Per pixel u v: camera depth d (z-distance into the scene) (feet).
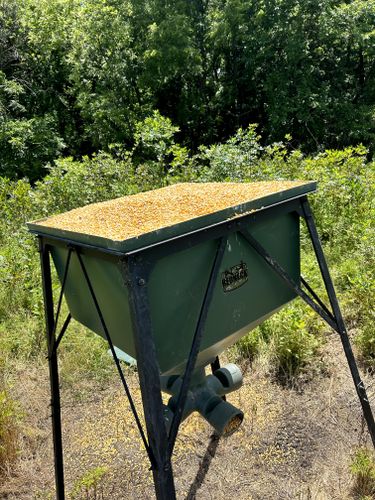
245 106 59.36
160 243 4.99
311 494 8.20
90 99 53.88
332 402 10.30
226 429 7.37
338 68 54.34
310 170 20.86
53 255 7.27
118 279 5.54
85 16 51.29
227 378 7.75
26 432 10.25
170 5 52.42
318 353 11.85
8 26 54.80
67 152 57.72
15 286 16.34
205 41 55.83
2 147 47.78
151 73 53.11
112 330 6.46
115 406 11.00
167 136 26.13
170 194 7.77
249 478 8.76
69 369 12.30
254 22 52.26
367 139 51.78
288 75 51.67
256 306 6.91
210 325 6.22
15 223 22.17
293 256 7.45
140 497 8.60
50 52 57.21
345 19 48.93
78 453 9.76
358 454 8.36
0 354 13.01
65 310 14.79
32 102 57.47
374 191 20.31
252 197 6.50
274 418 10.02
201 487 8.69
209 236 5.62
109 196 22.74
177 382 7.30
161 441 5.07
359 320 12.93
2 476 9.23
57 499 8.11
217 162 22.50
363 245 15.12
